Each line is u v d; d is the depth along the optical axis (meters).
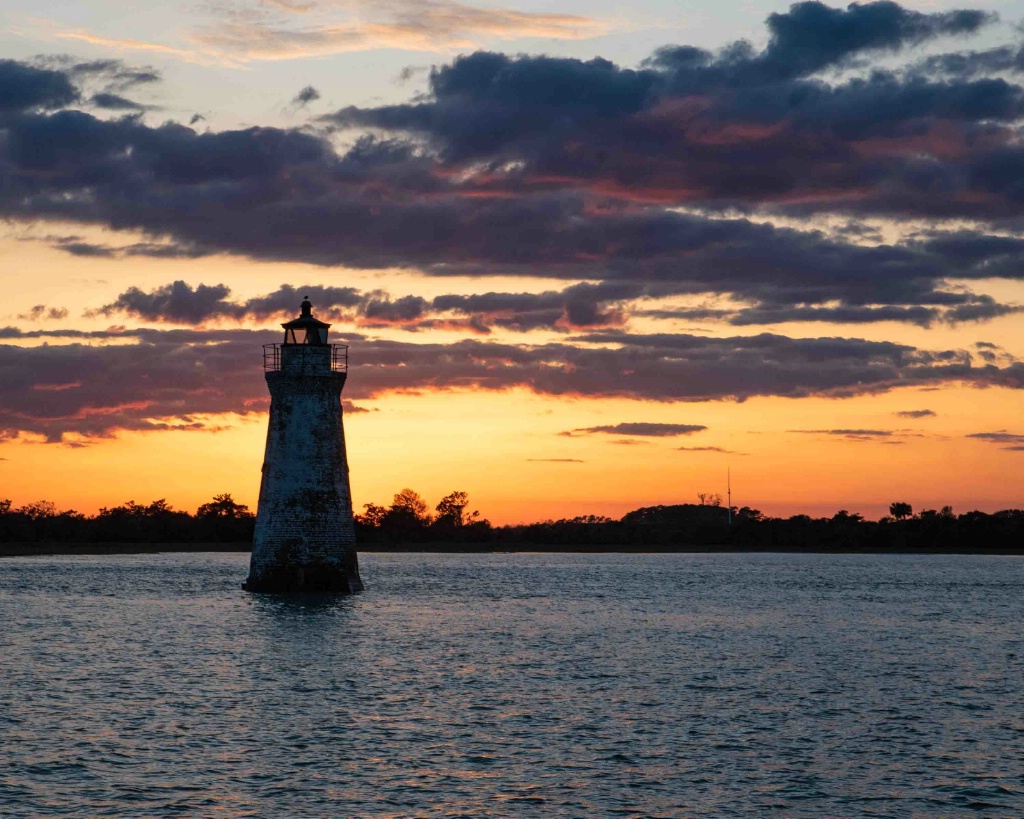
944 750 41.09
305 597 84.06
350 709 46.34
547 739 41.94
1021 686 54.16
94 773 36.94
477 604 94.88
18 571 141.88
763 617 88.06
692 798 35.41
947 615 92.75
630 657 61.97
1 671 54.38
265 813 33.59
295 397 83.31
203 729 42.56
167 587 110.25
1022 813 34.44
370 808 34.16
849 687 53.12
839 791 36.22
